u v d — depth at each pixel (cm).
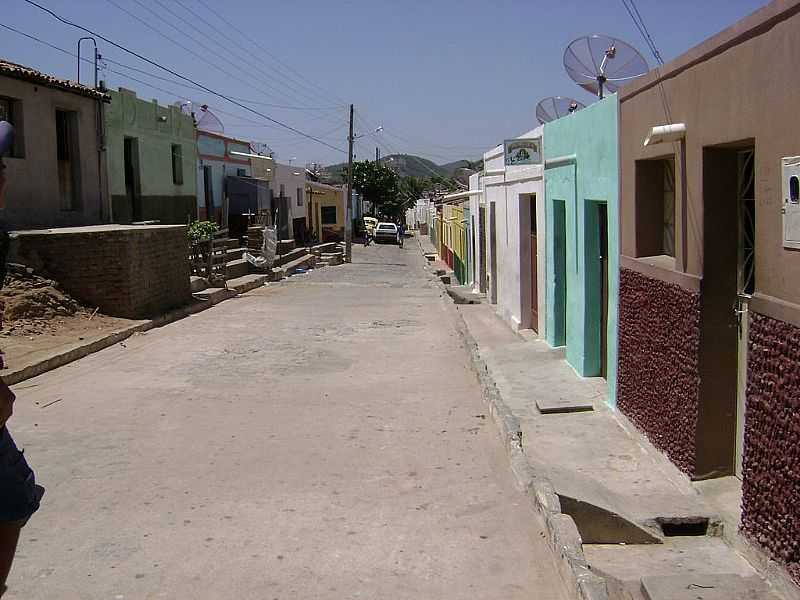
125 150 2011
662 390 718
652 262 770
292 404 846
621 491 654
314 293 2116
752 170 604
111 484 596
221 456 666
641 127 781
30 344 1073
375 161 8356
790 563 475
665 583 494
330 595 424
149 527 515
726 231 627
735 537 562
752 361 525
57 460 654
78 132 1695
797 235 467
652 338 745
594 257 1025
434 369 1035
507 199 1680
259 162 3419
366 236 6362
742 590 486
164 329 1368
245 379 968
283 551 479
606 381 1004
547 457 748
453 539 495
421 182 11250
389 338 1294
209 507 550
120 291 1345
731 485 631
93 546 485
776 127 496
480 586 433
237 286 2100
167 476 615
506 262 1706
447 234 3869
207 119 2762
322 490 584
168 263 1565
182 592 427
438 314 1619
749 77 534
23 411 807
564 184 1144
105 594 424
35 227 1511
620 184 859
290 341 1255
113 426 756
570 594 418
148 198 2100
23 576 445
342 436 725
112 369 1018
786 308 477
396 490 584
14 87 1450
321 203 5394
